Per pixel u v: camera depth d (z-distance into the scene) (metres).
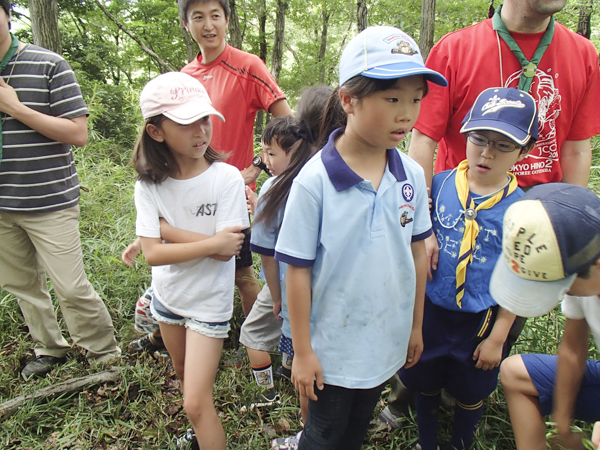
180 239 1.74
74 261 2.33
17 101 2.05
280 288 1.81
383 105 1.10
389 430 2.02
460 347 1.63
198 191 1.74
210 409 1.71
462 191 1.63
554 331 2.25
